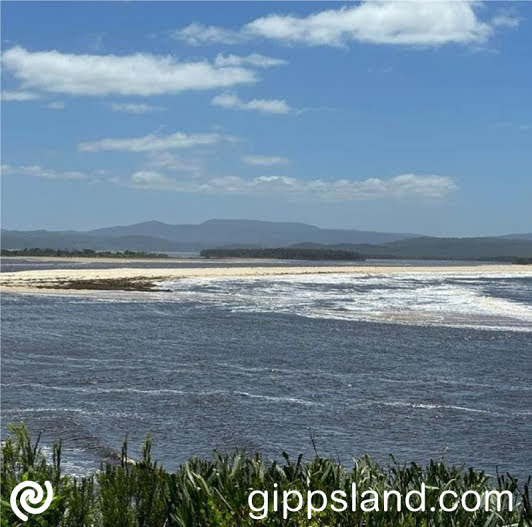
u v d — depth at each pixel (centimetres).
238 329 3891
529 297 6525
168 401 2005
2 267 15738
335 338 3491
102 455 1465
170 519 743
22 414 1823
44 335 3556
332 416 1858
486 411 1925
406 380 2370
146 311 4988
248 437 1647
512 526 741
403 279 10219
